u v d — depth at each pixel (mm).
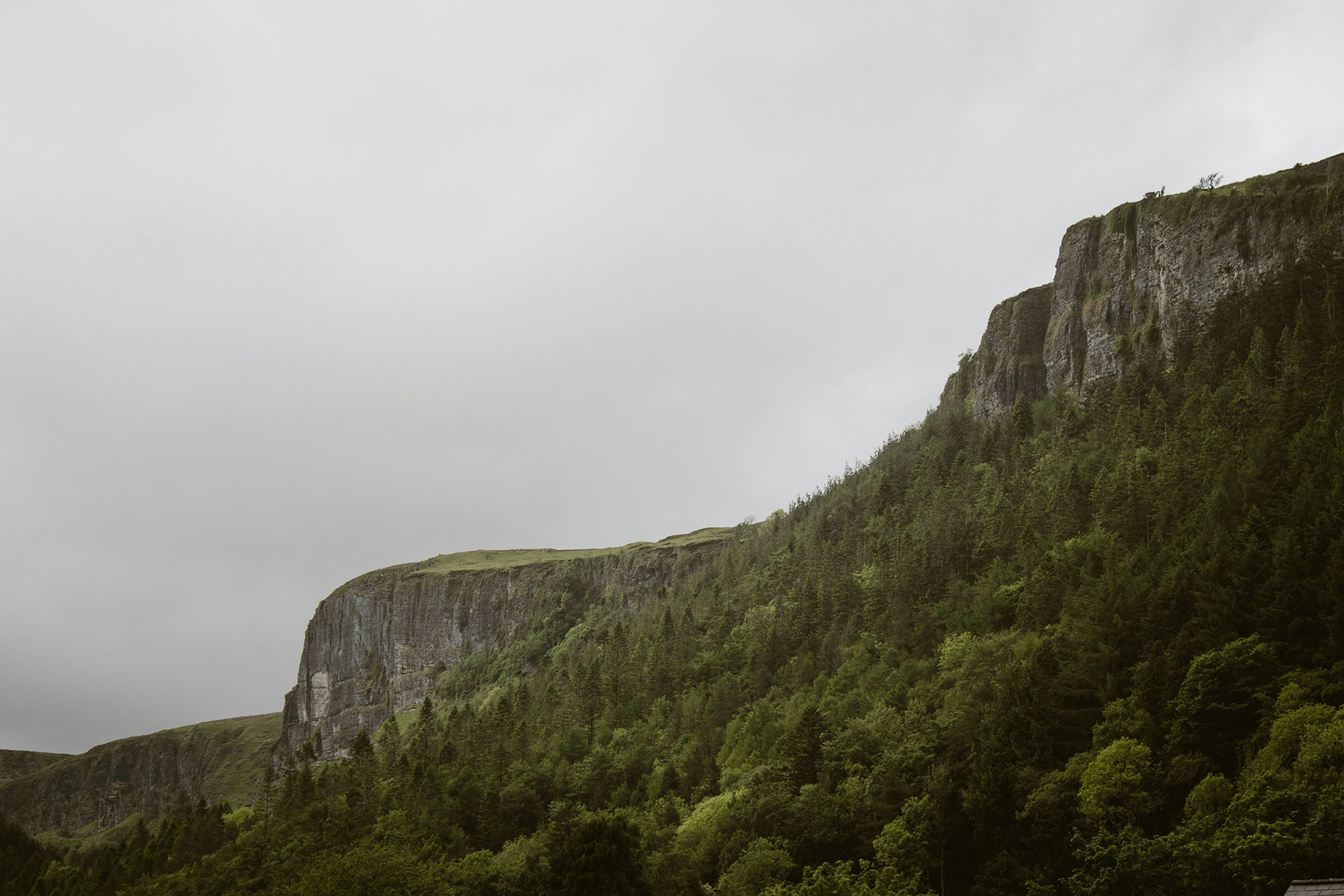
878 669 143125
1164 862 74188
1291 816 70062
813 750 122375
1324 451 119375
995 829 93688
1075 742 101562
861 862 97875
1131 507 141500
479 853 133250
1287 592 101062
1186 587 112312
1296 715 80938
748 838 110688
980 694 116375
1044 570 137500
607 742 187625
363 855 115062
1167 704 96500
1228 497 124938
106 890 189250
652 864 108750
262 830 180250
